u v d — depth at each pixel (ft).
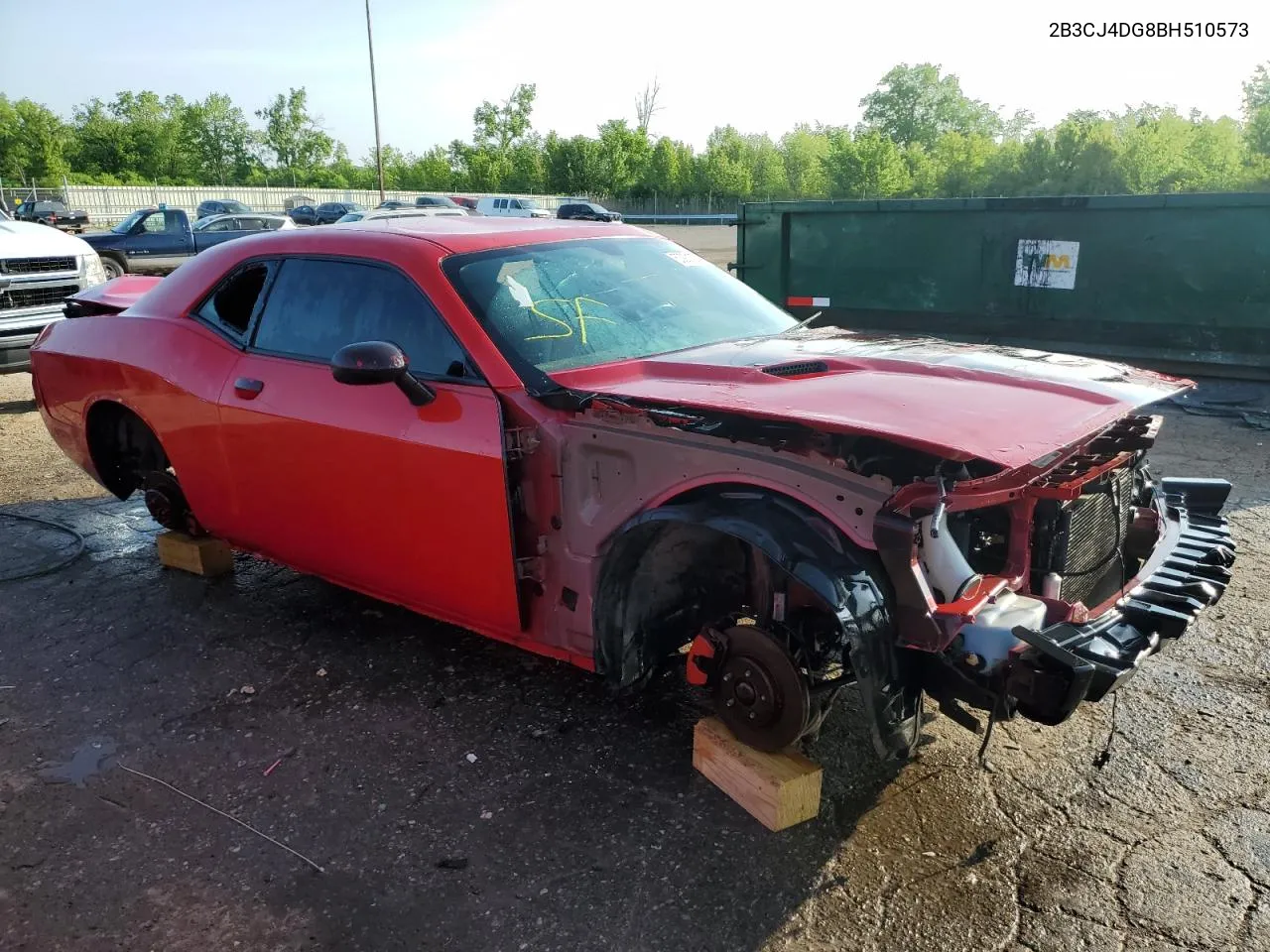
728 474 8.63
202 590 15.24
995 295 31.12
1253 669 11.96
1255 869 8.44
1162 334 28.89
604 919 8.02
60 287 31.30
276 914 8.17
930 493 7.50
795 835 9.04
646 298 11.99
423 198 131.54
